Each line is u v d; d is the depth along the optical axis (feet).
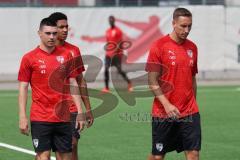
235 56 306.35
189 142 98.63
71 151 99.09
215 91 260.01
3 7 287.69
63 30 102.58
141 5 309.83
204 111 202.59
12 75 291.17
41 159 96.48
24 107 95.71
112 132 164.55
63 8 292.61
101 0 321.93
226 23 305.32
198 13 303.27
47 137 96.58
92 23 295.07
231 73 314.14
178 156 133.59
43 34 95.04
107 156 134.00
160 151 100.68
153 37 298.56
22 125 95.25
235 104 220.02
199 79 304.09
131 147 143.74
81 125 100.42
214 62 305.32
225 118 187.42
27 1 298.56
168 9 300.20
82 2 324.60
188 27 97.04
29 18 290.56
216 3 318.24
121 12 296.51
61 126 97.19
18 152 137.90
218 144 146.41
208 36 304.09
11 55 289.74
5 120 184.24
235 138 154.51
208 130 166.30
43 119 95.96
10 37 288.92
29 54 95.96
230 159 130.00
